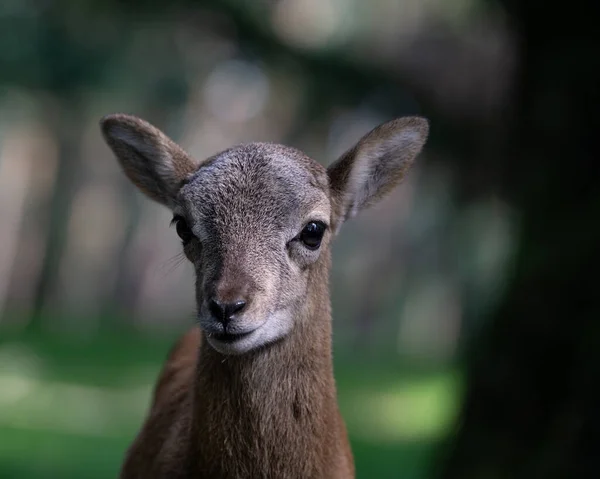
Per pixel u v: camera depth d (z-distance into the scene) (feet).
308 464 23.02
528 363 38.73
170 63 126.41
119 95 127.54
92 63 116.06
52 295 145.79
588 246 37.60
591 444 34.76
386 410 77.97
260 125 154.20
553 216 40.01
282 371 22.72
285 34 65.92
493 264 108.58
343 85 63.93
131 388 84.64
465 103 62.44
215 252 22.16
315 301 23.09
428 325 162.30
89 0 76.64
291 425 22.82
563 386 37.73
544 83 42.04
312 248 22.95
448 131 61.41
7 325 125.59
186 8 62.95
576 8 41.52
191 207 22.77
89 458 56.24
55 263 145.38
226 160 23.17
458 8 98.22
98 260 169.37
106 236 168.66
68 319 140.77
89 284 168.45
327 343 23.50
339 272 169.17
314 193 23.07
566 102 40.75
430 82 64.44
